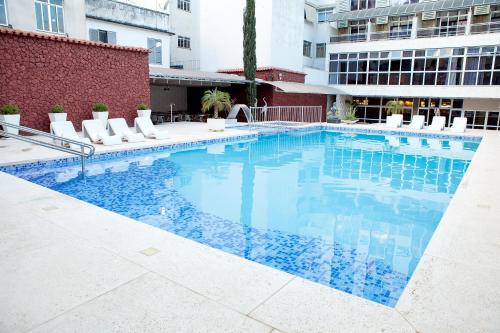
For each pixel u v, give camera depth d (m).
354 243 5.57
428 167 11.73
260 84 25.39
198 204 7.32
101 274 3.54
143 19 23.23
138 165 10.74
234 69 27.97
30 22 16.08
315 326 2.78
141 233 4.62
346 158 13.18
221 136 15.49
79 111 15.19
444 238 4.64
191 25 30.08
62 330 2.68
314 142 17.47
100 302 3.05
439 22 29.64
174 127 19.05
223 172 10.38
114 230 4.71
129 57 16.86
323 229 6.16
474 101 27.61
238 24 28.19
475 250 4.27
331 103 32.34
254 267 3.75
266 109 24.41
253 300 3.13
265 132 18.53
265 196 8.10
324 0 34.38
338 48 32.12
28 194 6.28
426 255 4.12
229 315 2.90
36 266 3.67
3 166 8.73
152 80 20.36
